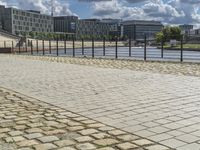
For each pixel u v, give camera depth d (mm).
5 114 6129
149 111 6133
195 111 6062
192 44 43125
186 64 16406
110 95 7898
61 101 7301
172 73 12602
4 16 136625
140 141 4395
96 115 5918
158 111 6117
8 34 89375
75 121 5520
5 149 4164
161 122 5336
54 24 164625
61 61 21047
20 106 6859
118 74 12484
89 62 19500
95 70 14289
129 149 4086
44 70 14578
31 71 14188
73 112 6199
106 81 10445
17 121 5582
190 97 7430
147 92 8203
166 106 6531
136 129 4965
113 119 5602
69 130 4977
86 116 5859
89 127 5125
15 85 9969
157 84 9555
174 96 7578
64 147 4207
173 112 6012
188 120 5434
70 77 11742
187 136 4590
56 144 4328
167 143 4301
